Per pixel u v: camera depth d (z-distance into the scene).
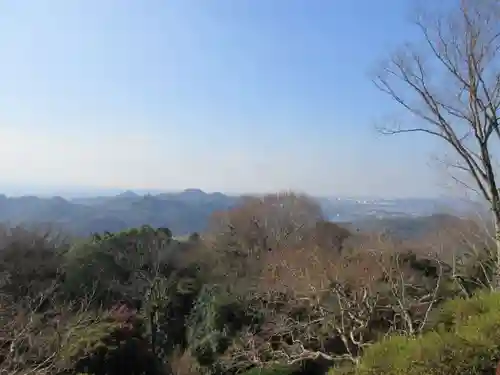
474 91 9.86
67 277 26.28
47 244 28.95
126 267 28.14
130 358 19.44
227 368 19.59
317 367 17.12
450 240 14.92
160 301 25.72
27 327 13.01
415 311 14.10
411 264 18.47
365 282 15.87
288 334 18.84
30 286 23.70
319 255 20.50
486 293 9.45
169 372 21.52
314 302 16.89
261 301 21.45
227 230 34.94
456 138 10.24
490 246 12.62
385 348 7.90
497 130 9.95
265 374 17.34
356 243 23.77
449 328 8.52
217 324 22.41
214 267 30.34
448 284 15.21
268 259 25.38
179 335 25.27
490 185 9.95
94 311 21.91
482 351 6.33
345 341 13.38
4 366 12.20
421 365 6.55
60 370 13.99
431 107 10.34
